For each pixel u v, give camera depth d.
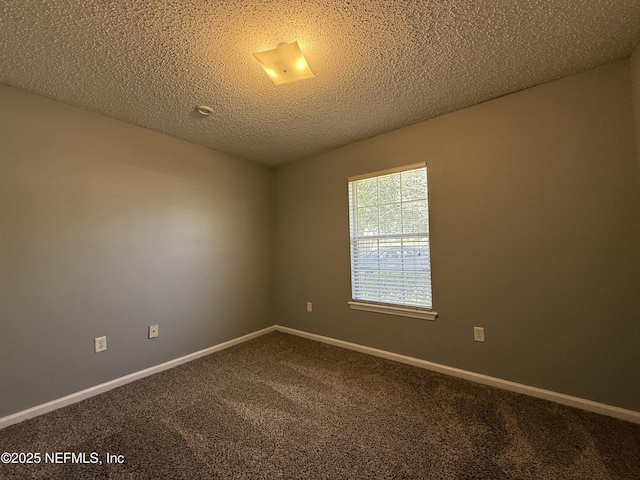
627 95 1.68
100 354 2.15
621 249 1.70
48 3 1.21
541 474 1.31
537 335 1.96
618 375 1.70
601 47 1.59
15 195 1.81
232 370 2.47
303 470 1.36
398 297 2.61
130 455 1.46
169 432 1.64
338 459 1.42
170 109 2.16
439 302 2.37
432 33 1.46
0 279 1.74
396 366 2.50
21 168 1.84
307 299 3.34
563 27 1.44
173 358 2.60
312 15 1.33
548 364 1.92
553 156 1.90
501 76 1.84
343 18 1.35
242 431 1.64
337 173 3.05
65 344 1.98
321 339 3.20
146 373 2.39
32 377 1.84
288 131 2.61
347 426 1.67
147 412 1.85
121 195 2.31
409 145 2.52
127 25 1.34
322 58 1.64
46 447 1.53
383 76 1.82
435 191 2.39
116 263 2.27
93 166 2.16
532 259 1.98
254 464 1.40
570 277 1.85
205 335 2.88
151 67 1.67
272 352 2.89
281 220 3.62
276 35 1.45
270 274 3.64
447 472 1.33
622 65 1.70
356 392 2.06
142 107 2.12
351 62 1.68
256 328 3.43
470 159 2.22
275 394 2.05
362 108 2.21
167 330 2.57
